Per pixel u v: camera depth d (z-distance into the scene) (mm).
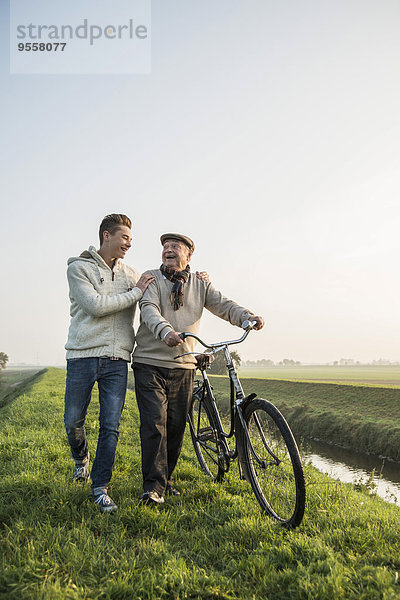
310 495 3463
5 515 2994
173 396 3451
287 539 2564
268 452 2980
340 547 2520
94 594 2014
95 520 2887
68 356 3428
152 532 2758
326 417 25297
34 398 13312
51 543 2477
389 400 27609
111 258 3553
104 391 3346
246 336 3359
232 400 3422
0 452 5230
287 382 42188
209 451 4113
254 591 2078
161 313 3477
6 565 2217
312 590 1988
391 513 3291
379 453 19266
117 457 4836
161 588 2062
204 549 2516
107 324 3385
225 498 3379
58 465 4414
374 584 2059
